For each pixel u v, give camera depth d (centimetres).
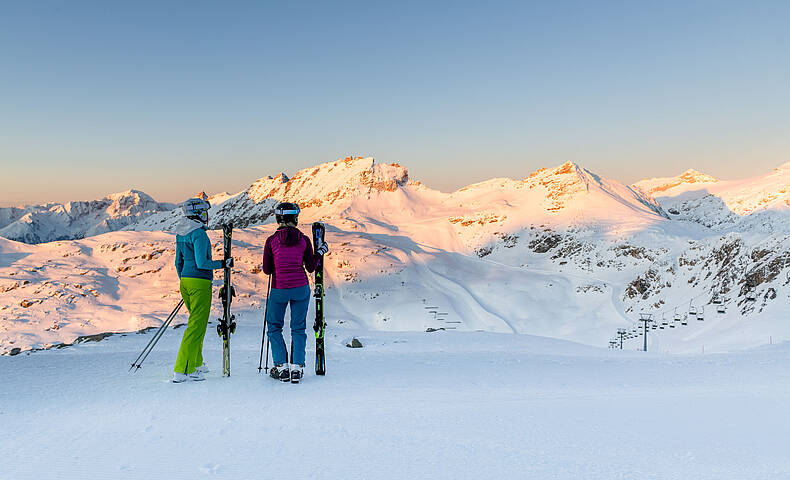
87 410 505
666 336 10319
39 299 13362
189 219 690
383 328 12988
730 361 1052
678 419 484
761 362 1017
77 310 13138
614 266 17412
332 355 1044
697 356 1251
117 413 494
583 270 18000
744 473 330
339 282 16150
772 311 8662
